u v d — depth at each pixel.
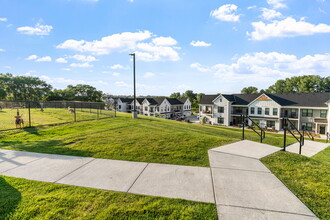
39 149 6.72
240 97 32.66
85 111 28.48
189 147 6.83
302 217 2.94
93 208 3.17
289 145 11.06
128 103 54.56
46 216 2.96
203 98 36.75
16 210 3.10
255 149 6.72
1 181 4.16
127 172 4.70
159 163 5.34
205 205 3.25
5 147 7.02
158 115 45.12
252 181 4.18
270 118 26.86
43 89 60.03
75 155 6.06
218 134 12.69
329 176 4.45
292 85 54.94
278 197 3.52
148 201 3.38
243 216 2.96
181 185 4.00
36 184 4.04
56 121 15.85
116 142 7.50
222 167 5.03
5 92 48.00
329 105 22.14
